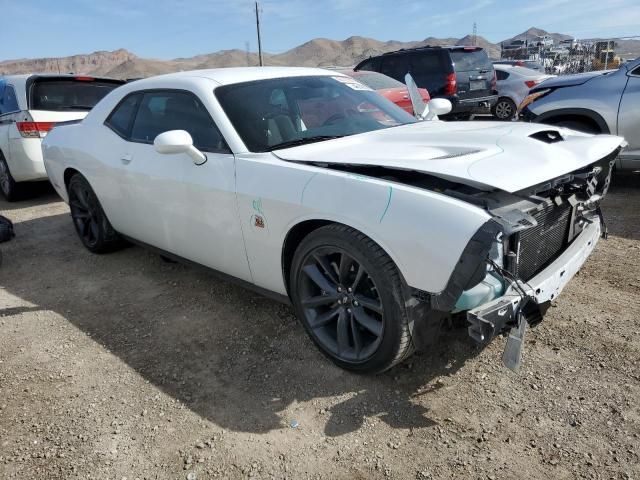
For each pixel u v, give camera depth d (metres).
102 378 2.86
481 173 2.24
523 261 2.43
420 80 10.71
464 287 2.05
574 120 6.06
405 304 2.30
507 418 2.33
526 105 6.53
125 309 3.69
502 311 2.13
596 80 5.88
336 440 2.28
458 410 2.41
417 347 2.43
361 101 3.62
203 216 3.18
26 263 4.79
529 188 2.30
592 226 3.00
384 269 2.32
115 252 4.89
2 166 7.06
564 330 2.98
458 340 2.95
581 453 2.11
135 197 3.77
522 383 2.56
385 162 2.45
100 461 2.25
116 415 2.54
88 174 4.30
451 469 2.08
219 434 2.37
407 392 2.56
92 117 4.40
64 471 2.21
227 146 3.03
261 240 2.86
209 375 2.83
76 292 4.05
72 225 5.93
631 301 3.27
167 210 3.47
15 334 3.42
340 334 2.70
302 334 3.16
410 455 2.17
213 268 3.41
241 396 2.63
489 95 11.34
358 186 2.38
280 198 2.65
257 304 3.60
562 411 2.35
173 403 2.61
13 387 2.82
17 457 2.30
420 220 2.15
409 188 2.26
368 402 2.51
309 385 2.67
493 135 2.82
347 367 2.70
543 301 2.41
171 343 3.19
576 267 2.71
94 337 3.32
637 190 5.88
